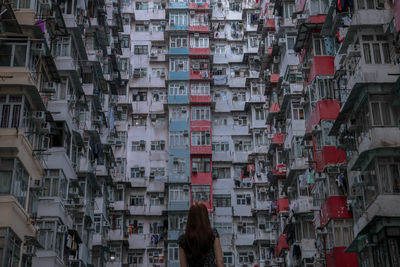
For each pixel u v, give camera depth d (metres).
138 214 42.62
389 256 17.80
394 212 18.11
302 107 31.91
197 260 5.35
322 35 26.50
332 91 26.53
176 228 41.34
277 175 36.16
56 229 23.69
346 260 23.16
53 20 23.16
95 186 32.12
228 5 50.03
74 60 28.22
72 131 27.20
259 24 42.06
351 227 23.75
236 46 48.84
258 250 41.78
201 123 44.66
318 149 26.39
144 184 43.50
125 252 41.41
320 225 25.67
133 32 48.94
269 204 42.84
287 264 34.09
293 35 33.56
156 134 45.31
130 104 45.56
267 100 41.09
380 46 20.39
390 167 18.97
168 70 47.28
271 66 39.00
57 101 26.20
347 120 22.30
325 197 24.97
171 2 48.19
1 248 17.23
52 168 24.62
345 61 22.23
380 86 19.78
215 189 43.81
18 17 21.20
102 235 36.38
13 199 18.03
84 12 30.52
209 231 5.39
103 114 34.81
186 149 43.75
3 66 19.86
